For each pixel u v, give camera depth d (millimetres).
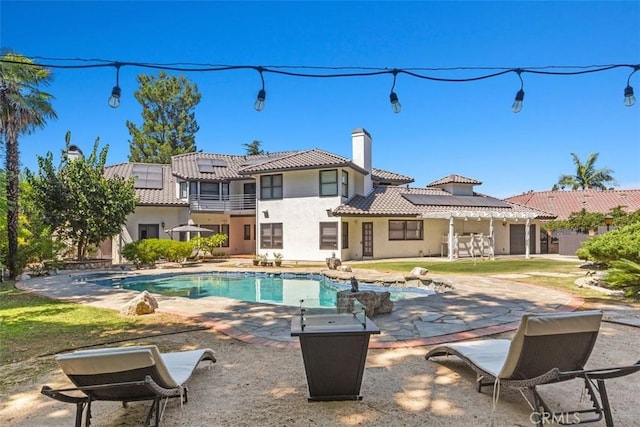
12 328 7590
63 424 3791
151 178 29094
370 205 24719
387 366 5156
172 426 3670
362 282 14906
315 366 4039
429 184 31562
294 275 18109
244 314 8492
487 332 6723
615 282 10062
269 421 3730
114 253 25609
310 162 24016
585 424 3588
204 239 23844
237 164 30500
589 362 5215
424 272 14961
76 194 19984
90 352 3271
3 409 4133
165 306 9531
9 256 16594
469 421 3680
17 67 14930
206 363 5367
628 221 24844
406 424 3639
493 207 28328
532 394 3543
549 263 20219
